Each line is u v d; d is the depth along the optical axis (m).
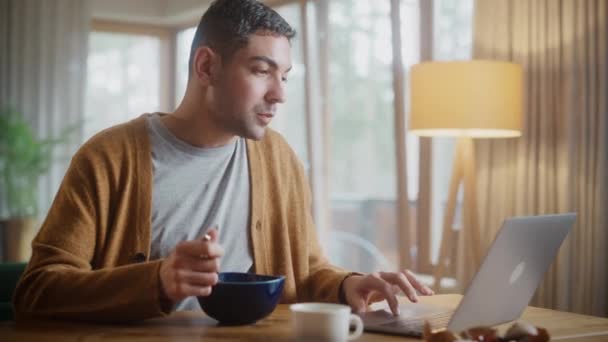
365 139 4.61
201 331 1.35
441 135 3.41
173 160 1.66
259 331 1.36
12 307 1.65
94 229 1.56
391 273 1.56
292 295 1.76
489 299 1.32
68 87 6.18
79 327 1.38
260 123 1.58
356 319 1.26
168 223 1.65
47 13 6.14
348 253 4.78
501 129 3.10
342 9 4.73
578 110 3.29
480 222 3.59
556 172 3.38
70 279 1.42
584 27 3.26
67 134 6.02
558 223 1.41
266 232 1.77
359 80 4.62
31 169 5.76
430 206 4.05
